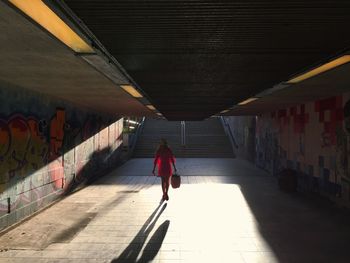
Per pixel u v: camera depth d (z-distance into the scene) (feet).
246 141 77.15
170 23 10.90
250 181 48.19
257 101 38.52
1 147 24.12
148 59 15.75
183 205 32.86
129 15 10.25
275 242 22.18
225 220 27.50
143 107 46.34
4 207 24.67
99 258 19.44
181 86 24.12
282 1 9.16
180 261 19.03
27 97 28.50
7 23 12.26
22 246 21.30
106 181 48.91
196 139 94.68
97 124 52.08
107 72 20.21
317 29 11.42
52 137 34.06
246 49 13.93
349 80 23.86
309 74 20.48
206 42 12.91
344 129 30.81
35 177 29.99
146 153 87.92
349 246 21.34
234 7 9.58
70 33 12.64
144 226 25.76
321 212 30.01
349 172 29.86
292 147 45.91
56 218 27.94
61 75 22.86
